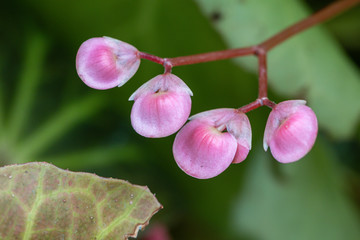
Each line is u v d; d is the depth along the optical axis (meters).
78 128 0.39
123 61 0.23
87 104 0.40
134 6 0.34
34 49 0.39
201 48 0.34
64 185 0.24
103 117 0.40
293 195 0.35
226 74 0.33
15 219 0.24
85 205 0.24
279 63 0.32
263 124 0.33
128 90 0.38
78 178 0.24
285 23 0.32
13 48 0.39
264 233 0.36
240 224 0.36
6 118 0.38
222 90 0.34
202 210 0.38
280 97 0.32
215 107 0.35
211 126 0.23
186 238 0.38
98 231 0.24
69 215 0.24
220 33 0.31
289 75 0.32
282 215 0.35
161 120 0.22
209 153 0.22
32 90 0.39
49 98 0.39
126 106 0.39
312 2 0.41
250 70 0.31
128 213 0.24
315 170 0.35
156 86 0.23
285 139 0.23
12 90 0.38
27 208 0.24
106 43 0.23
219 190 0.36
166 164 0.39
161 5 0.33
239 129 0.23
